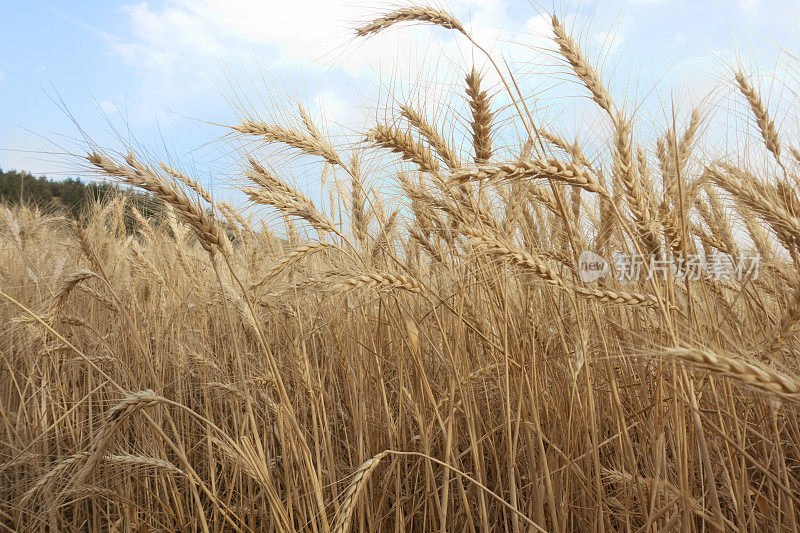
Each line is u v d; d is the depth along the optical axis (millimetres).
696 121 417
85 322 599
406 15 454
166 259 782
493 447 455
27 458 514
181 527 472
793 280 411
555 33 416
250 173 529
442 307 505
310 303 559
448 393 498
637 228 349
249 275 622
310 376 487
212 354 620
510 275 436
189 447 572
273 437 535
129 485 505
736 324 401
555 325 462
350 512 343
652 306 353
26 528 482
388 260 517
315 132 519
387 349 579
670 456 442
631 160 350
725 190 401
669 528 364
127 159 395
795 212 388
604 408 491
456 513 483
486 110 424
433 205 453
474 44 417
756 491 391
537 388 447
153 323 657
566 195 456
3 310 689
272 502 395
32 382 602
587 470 401
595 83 399
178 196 374
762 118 455
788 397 246
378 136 443
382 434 513
